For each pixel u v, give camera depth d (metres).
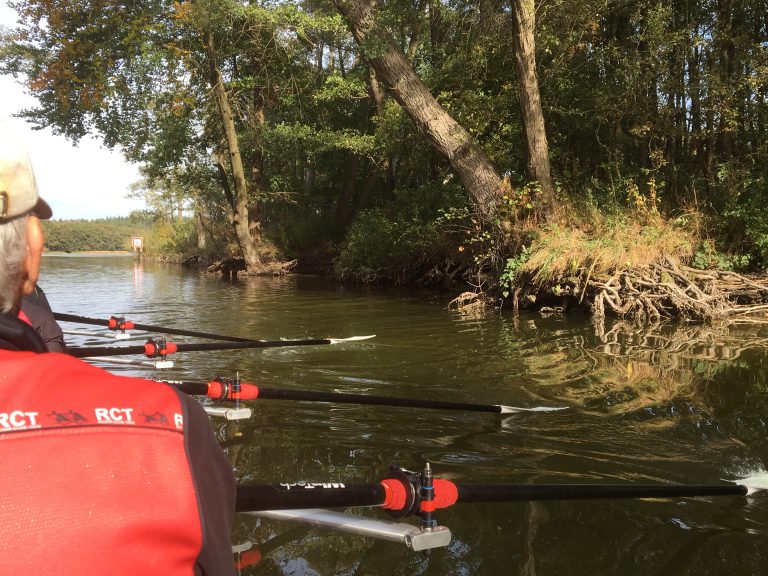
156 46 18.11
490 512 2.81
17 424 0.78
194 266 31.75
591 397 4.86
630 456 3.61
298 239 24.62
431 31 16.89
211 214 31.91
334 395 3.78
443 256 15.24
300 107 22.88
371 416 4.38
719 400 4.69
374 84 19.53
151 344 5.03
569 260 10.02
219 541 0.88
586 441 3.87
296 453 3.62
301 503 1.63
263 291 15.54
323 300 13.00
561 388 5.16
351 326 8.98
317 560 2.37
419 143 15.63
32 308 2.96
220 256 27.94
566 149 13.84
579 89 13.30
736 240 10.31
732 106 11.52
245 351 6.93
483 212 11.86
